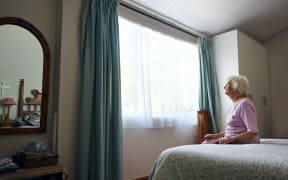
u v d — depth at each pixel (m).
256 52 3.76
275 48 4.03
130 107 2.41
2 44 1.69
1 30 1.69
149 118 2.54
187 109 3.12
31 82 1.80
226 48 3.41
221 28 3.42
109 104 2.05
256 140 1.71
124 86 2.38
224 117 3.29
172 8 2.77
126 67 2.43
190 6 2.79
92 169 1.85
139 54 2.56
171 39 3.04
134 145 2.44
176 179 1.25
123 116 2.34
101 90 1.94
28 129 1.74
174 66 3.00
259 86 3.71
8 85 1.69
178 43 3.15
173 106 2.91
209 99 3.27
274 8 3.18
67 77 1.89
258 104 3.63
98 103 1.92
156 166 1.40
